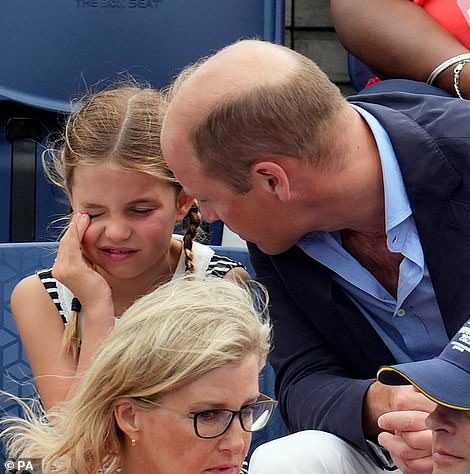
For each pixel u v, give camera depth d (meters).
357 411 9.14
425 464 8.62
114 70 14.50
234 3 14.47
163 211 10.36
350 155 9.06
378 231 9.31
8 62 14.40
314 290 9.63
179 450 7.99
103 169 10.19
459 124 9.27
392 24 12.89
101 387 8.12
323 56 17.91
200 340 7.91
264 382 11.19
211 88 8.92
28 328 10.91
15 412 11.09
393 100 9.91
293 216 9.14
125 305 10.91
